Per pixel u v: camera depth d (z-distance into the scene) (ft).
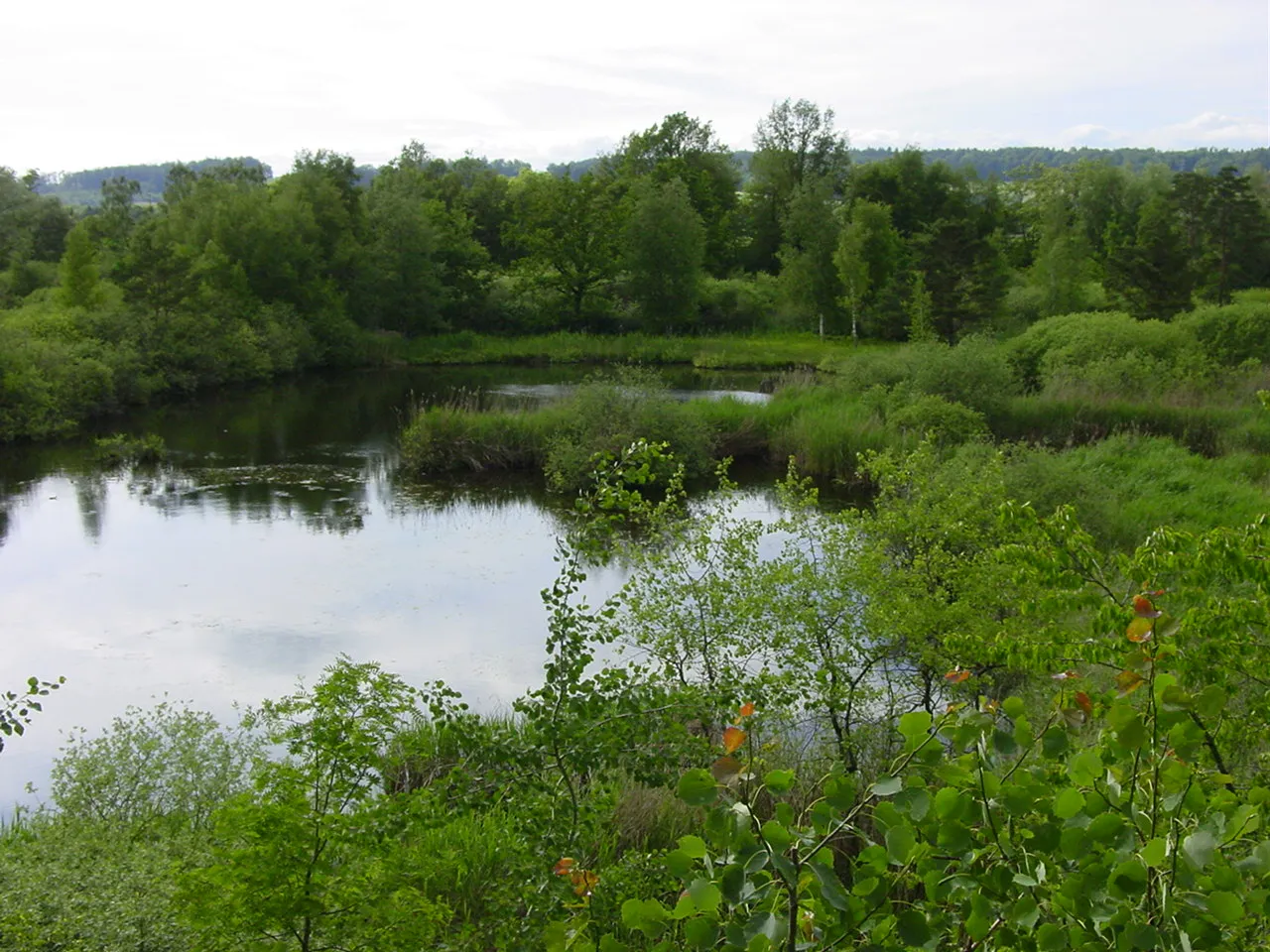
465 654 37.52
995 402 73.82
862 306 173.78
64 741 31.07
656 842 20.51
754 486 66.33
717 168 254.06
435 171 269.44
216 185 157.89
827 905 7.73
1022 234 236.63
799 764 21.93
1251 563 12.57
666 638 24.58
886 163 237.66
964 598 23.71
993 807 8.18
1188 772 7.83
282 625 40.93
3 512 60.08
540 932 12.56
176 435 88.07
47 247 194.39
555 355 155.12
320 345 144.15
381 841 12.06
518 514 60.03
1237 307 100.83
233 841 12.05
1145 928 7.01
